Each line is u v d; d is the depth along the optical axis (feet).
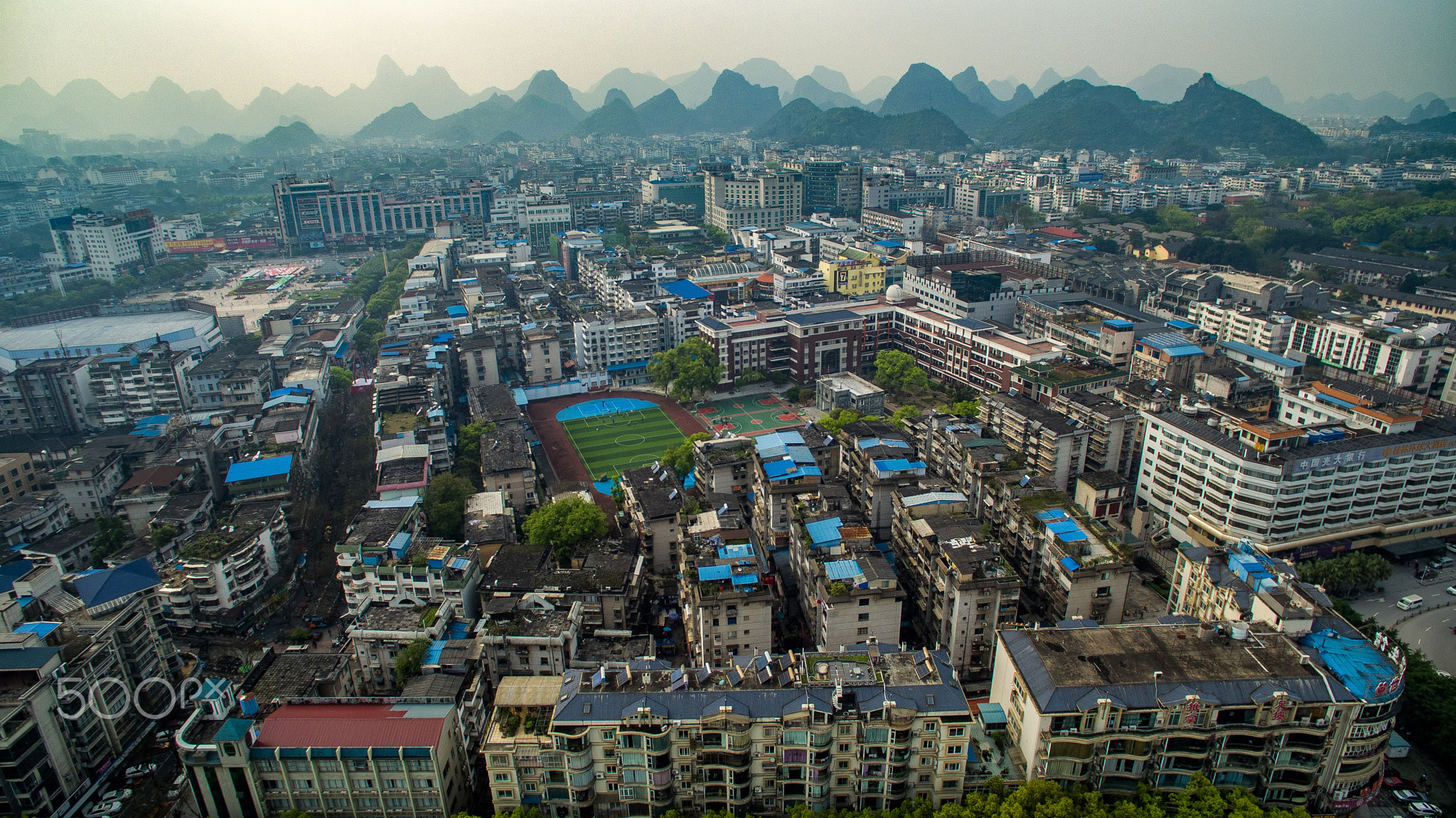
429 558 588.91
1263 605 480.64
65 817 477.36
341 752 420.77
